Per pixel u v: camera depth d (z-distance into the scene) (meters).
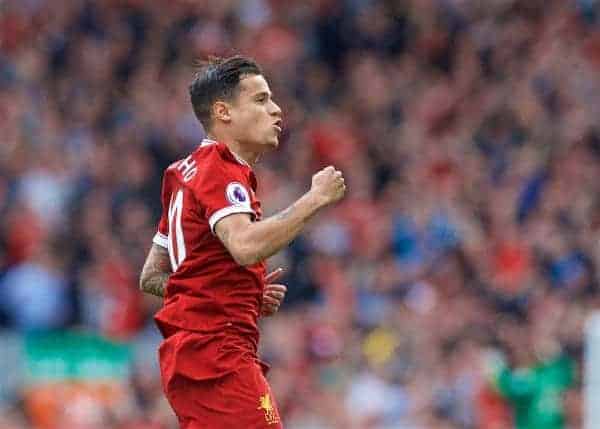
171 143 36.75
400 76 41.34
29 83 39.75
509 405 27.17
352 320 30.47
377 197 36.06
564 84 40.44
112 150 36.50
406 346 29.31
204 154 13.41
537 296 30.45
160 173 36.09
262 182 35.44
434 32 42.47
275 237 12.65
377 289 31.75
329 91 40.88
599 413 20.84
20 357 27.84
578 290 31.48
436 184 36.31
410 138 38.56
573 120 39.00
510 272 32.62
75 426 27.45
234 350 13.28
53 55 40.94
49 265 31.97
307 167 37.09
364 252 33.50
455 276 32.00
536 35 42.62
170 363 13.40
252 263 12.75
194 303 13.29
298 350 29.05
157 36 41.75
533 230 34.00
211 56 14.40
